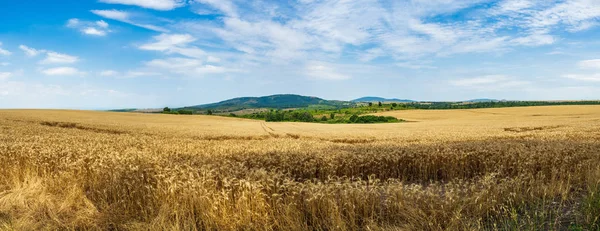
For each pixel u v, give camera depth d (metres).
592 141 18.84
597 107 88.50
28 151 11.45
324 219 6.70
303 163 11.41
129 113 81.50
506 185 7.82
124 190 7.77
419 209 6.61
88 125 39.91
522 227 6.23
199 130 37.25
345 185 7.30
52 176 9.84
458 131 36.00
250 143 20.28
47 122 43.34
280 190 7.32
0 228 6.54
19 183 9.07
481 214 6.76
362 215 6.99
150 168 8.67
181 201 7.08
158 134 31.50
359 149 15.60
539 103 138.25
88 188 9.34
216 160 11.41
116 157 10.62
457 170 11.73
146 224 6.67
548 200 7.58
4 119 46.09
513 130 39.16
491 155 12.67
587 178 8.97
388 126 53.31
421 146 15.76
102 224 7.00
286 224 6.55
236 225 6.55
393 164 12.01
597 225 5.80
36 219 7.17
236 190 7.29
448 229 5.93
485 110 96.88
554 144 16.03
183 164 9.69
